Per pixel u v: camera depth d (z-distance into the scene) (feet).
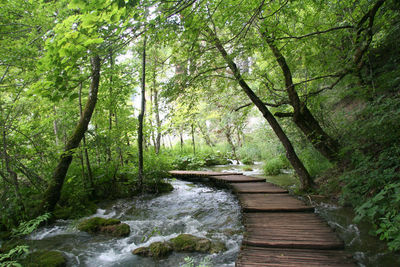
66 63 7.54
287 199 19.20
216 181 30.37
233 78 21.67
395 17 17.19
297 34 19.67
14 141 17.01
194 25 11.24
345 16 18.52
